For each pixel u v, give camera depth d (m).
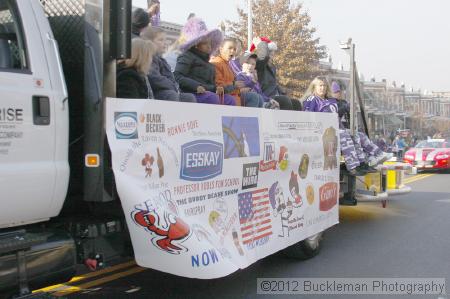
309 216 6.01
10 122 3.18
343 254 6.80
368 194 8.36
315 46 27.47
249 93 6.05
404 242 7.58
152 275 5.75
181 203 3.99
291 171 5.62
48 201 3.44
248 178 4.82
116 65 3.75
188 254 3.92
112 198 3.61
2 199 3.14
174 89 4.75
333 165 6.70
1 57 3.24
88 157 3.59
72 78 3.77
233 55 6.13
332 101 7.49
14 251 3.17
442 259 6.60
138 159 3.64
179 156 3.98
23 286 3.22
